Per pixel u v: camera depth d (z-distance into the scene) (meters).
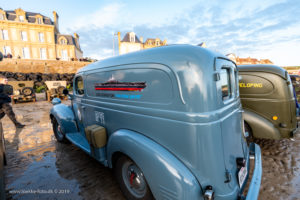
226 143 1.54
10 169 2.95
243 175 1.82
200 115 1.34
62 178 2.66
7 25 32.78
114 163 2.18
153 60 1.59
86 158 3.32
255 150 2.42
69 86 22.33
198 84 1.35
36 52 35.34
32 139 4.48
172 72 1.45
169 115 1.50
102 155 2.34
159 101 1.58
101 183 2.52
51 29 36.06
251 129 3.49
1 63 26.08
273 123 3.38
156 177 1.51
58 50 38.09
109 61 2.17
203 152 1.37
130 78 1.84
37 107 10.18
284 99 3.25
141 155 1.62
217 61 1.53
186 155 1.44
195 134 1.36
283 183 2.47
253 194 1.60
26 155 3.49
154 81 1.60
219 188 1.43
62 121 3.47
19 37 33.72
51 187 2.44
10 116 5.45
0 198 1.80
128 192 2.03
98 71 2.37
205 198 1.37
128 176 2.00
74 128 3.56
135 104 1.82
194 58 1.37
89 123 2.83
